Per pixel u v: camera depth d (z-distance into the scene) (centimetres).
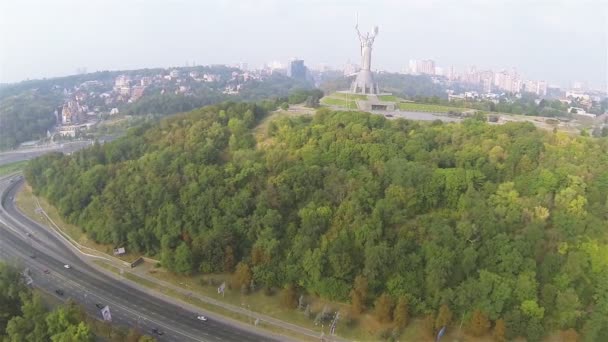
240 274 15100
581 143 16688
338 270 14175
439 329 12794
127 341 12294
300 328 13662
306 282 14638
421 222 14688
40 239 19425
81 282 16138
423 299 13538
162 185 18150
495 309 12681
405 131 19088
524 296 12838
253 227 16138
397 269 13850
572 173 14938
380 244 14038
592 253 13325
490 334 12950
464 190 15275
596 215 14062
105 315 13312
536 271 13400
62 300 14975
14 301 13625
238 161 18712
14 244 18912
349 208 15275
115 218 18000
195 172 18212
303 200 16712
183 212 17225
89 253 18125
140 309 14575
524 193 15012
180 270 15750
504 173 15862
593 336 12412
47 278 16350
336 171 16812
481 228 13962
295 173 16938
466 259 13388
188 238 16725
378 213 14738
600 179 14838
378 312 13362
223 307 14650
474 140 17425
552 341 12744
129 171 19962
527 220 14125
